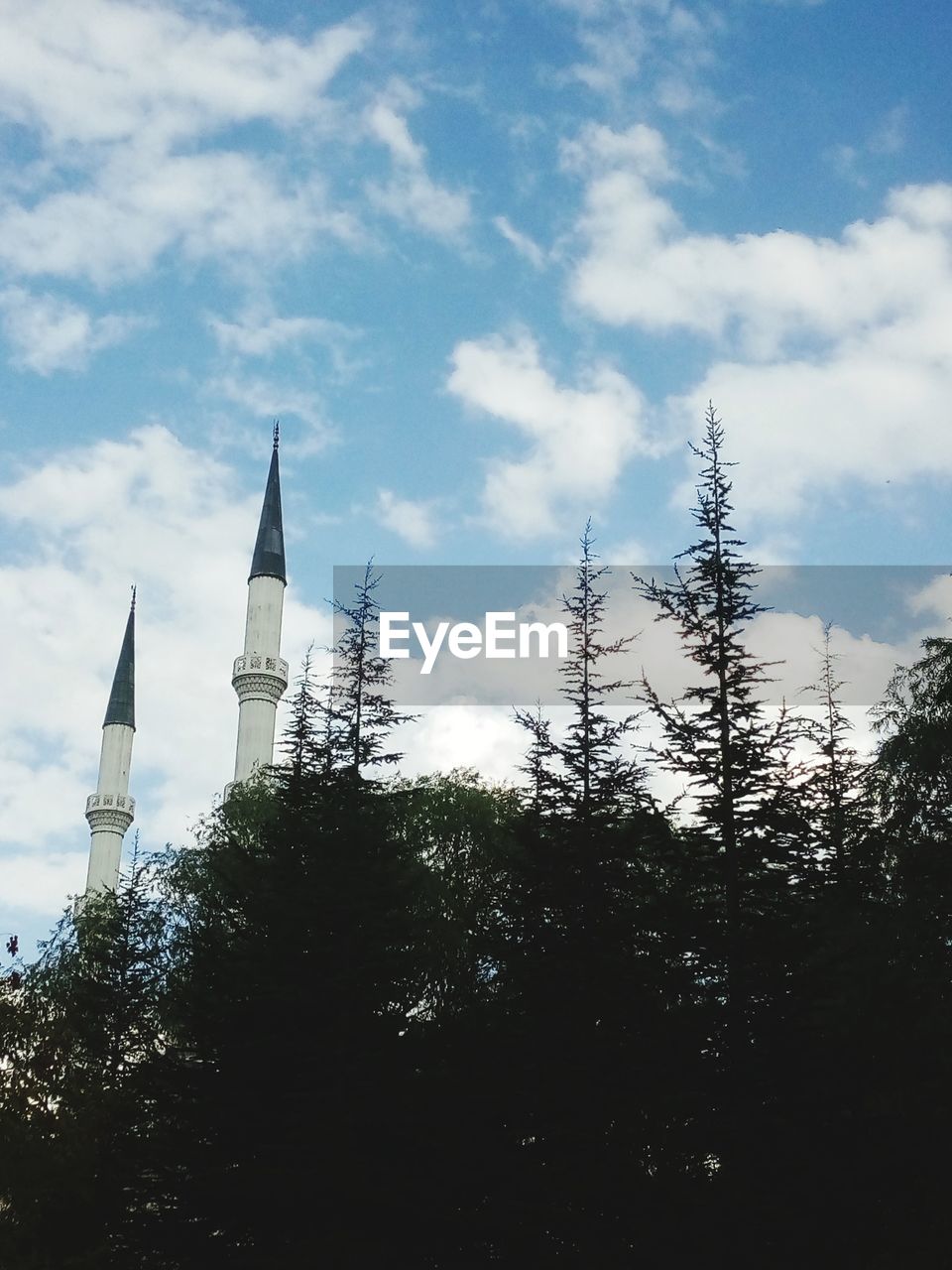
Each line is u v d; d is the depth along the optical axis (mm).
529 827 36688
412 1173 32594
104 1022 43406
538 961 33969
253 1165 32750
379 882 37719
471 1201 32406
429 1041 35750
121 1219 34406
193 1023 36594
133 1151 34781
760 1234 29188
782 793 33719
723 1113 30625
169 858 50594
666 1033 31875
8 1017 36188
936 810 35000
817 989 31547
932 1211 28844
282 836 39781
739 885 33406
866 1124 30000
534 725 37438
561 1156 31516
